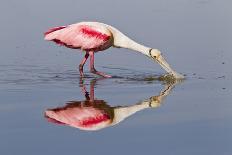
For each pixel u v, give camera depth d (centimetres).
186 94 1506
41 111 1307
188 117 1259
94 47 1797
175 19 2556
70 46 1823
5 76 1773
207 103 1387
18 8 2795
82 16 2559
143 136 1116
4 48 2198
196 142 1073
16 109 1327
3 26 2516
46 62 2003
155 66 1953
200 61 1950
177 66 1889
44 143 1065
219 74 1775
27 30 2444
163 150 1023
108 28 1839
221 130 1151
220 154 999
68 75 1814
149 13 2666
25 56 2075
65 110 1320
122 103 1403
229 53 2045
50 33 1817
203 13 2667
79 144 1062
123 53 2166
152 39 2225
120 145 1055
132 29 2362
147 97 1472
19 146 1047
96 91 1553
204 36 2281
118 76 1797
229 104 1370
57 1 2917
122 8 2752
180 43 2183
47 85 1636
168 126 1188
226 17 2578
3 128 1166
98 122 1222
